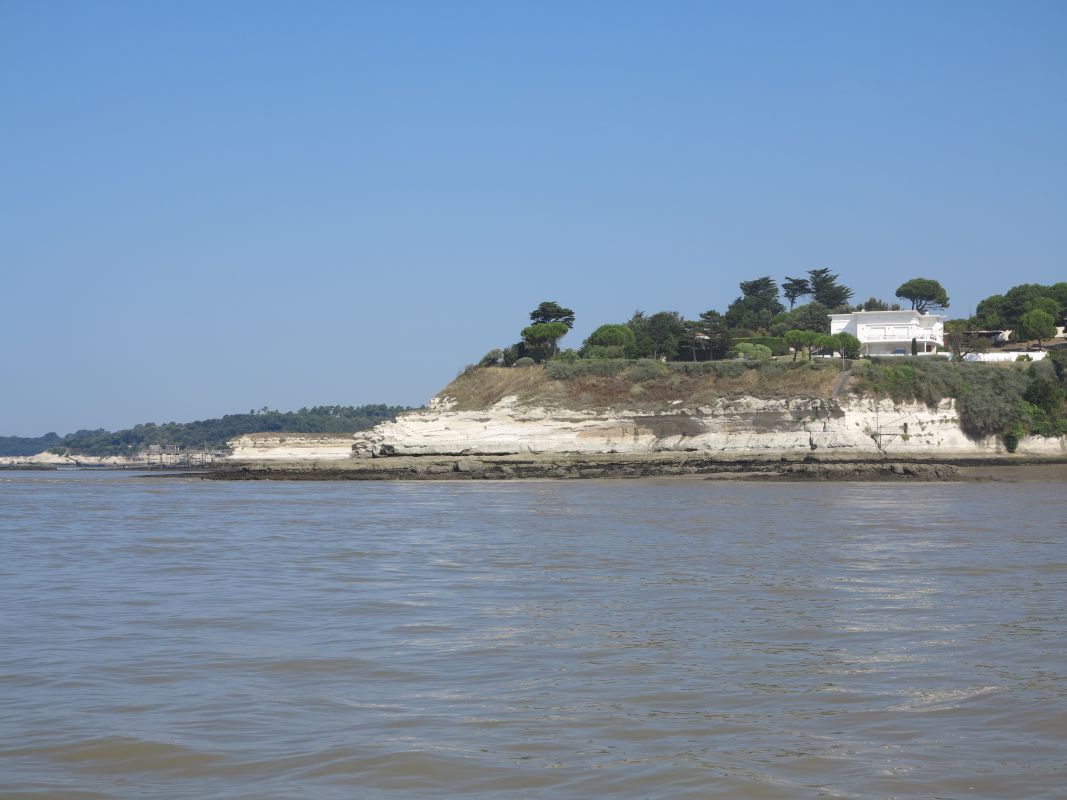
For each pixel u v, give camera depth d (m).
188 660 16.56
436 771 10.99
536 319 126.06
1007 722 12.66
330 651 17.14
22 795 10.34
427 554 31.42
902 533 36.22
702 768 10.99
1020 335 122.31
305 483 85.56
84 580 26.52
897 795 10.14
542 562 28.80
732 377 97.06
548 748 11.78
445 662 16.22
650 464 86.62
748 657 16.39
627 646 17.28
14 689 14.75
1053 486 68.31
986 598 21.81
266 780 10.78
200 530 41.91
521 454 95.69
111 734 12.44
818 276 171.12
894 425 88.88
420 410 107.38
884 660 16.11
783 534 36.16
